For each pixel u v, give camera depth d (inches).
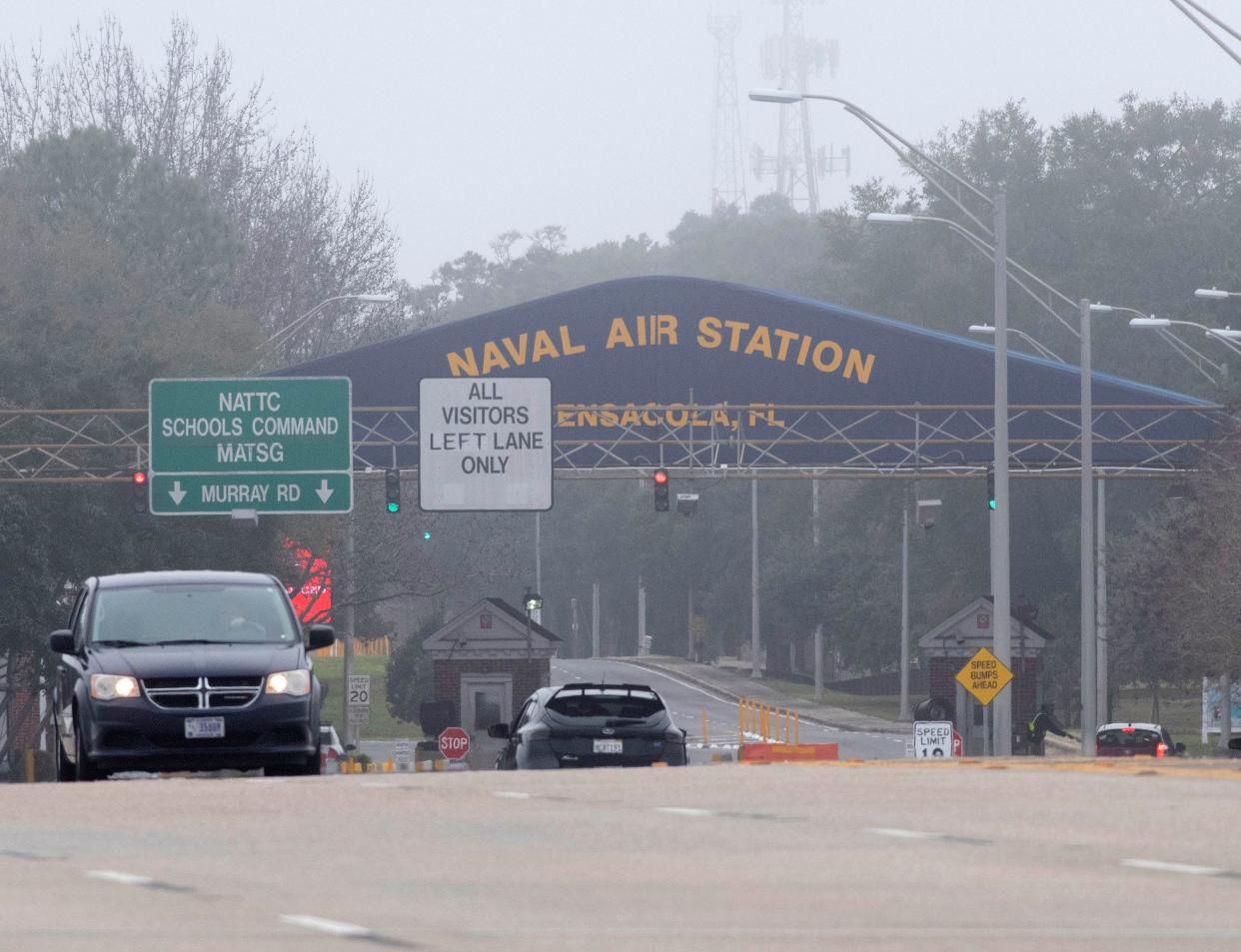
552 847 1023.6
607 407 5659.5
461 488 5398.6
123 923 770.2
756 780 1454.2
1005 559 4510.3
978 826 1099.9
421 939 718.5
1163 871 902.4
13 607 5679.1
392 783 1469.0
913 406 5738.2
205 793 1392.7
